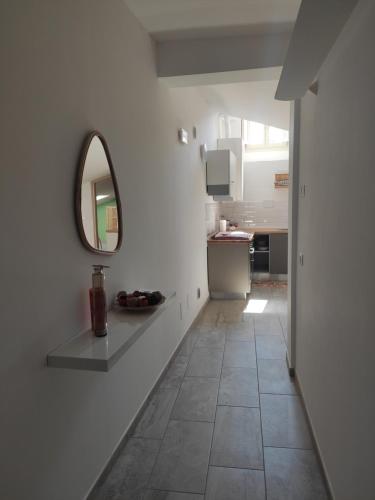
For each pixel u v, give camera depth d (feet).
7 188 3.86
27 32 4.19
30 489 4.26
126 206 7.22
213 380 9.54
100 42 6.07
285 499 5.74
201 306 15.31
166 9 7.49
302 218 8.28
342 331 4.88
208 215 17.65
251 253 18.01
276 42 8.77
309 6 3.36
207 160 16.49
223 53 8.96
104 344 4.89
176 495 5.86
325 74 5.75
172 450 6.91
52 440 4.70
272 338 12.32
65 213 4.96
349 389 4.57
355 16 4.15
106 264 6.31
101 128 6.07
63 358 4.50
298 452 6.81
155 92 9.10
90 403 5.73
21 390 4.11
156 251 9.14
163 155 9.75
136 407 7.76
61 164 4.87
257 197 22.21
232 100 14.24
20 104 4.07
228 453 6.80
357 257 4.19
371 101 3.71
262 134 21.91
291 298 9.42
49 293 4.61
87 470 5.64
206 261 16.76
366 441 3.93
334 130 5.21
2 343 3.81
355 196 4.25
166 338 10.00
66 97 5.00
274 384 9.27
